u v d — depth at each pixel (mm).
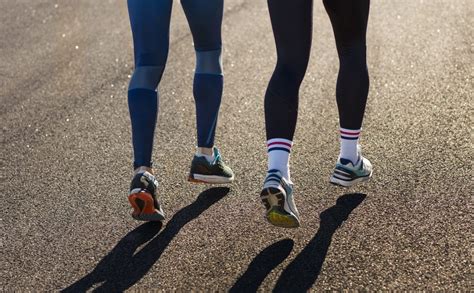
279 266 3248
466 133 4477
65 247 3578
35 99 5754
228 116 5082
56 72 6348
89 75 6219
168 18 3588
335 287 3061
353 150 3717
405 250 3299
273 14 3283
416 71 5609
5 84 6141
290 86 3303
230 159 4406
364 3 3490
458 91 5156
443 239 3363
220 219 3719
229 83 5738
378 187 3906
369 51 6141
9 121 5355
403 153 4281
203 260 3350
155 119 3578
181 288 3143
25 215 3947
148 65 3596
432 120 4715
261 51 6441
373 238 3420
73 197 4121
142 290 3148
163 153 4586
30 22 7902
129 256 3441
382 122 4730
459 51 5965
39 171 4496
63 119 5312
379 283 3064
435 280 3059
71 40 7215
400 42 6305
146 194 3461
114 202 4020
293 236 3494
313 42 6504
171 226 3684
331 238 3447
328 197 3848
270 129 3309
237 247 3438
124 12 8078
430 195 3775
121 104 5531
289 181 3277
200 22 3756
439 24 6703
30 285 3266
